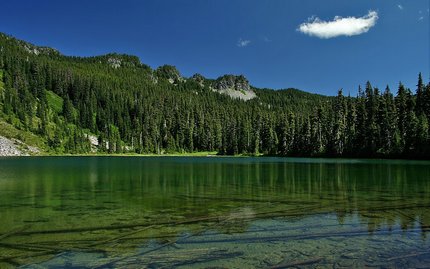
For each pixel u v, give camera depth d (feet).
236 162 285.23
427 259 33.42
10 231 46.09
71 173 156.66
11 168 198.49
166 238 41.83
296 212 57.47
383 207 61.57
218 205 65.31
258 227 46.85
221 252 36.11
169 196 78.38
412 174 139.54
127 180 120.26
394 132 328.90
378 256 34.37
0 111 583.17
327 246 37.83
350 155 362.12
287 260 33.47
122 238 42.11
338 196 76.33
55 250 37.63
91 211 60.13
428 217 52.65
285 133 460.14
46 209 62.49
